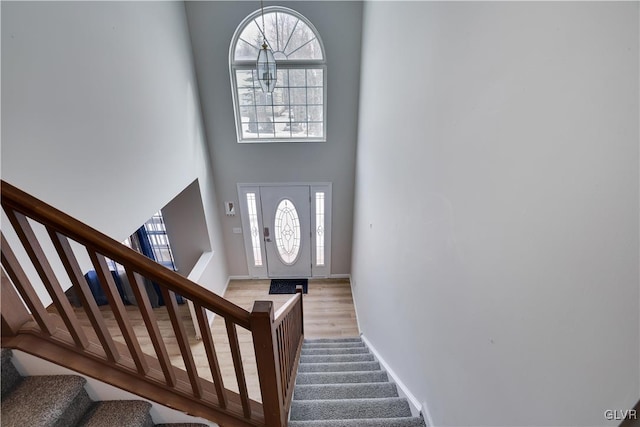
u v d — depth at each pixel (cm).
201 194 411
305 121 452
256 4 377
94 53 203
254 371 346
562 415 79
